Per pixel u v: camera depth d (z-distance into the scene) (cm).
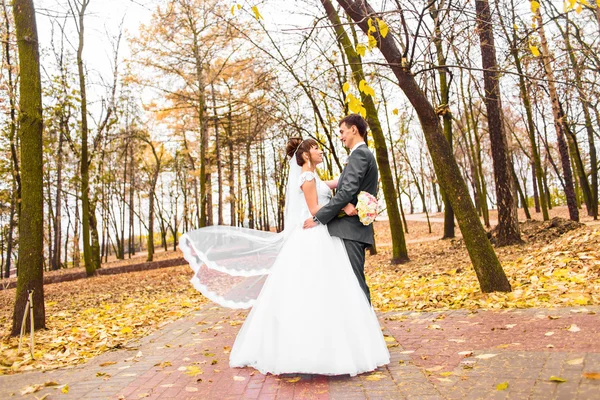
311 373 327
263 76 1159
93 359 448
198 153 2639
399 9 457
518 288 577
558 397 238
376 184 376
